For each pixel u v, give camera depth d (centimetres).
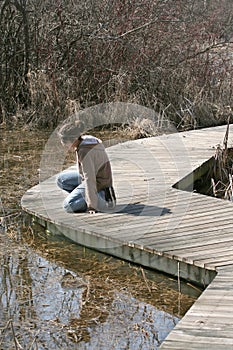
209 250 569
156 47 1359
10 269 593
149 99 1285
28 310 516
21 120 1266
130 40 1331
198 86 1331
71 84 1280
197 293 547
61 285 562
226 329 429
